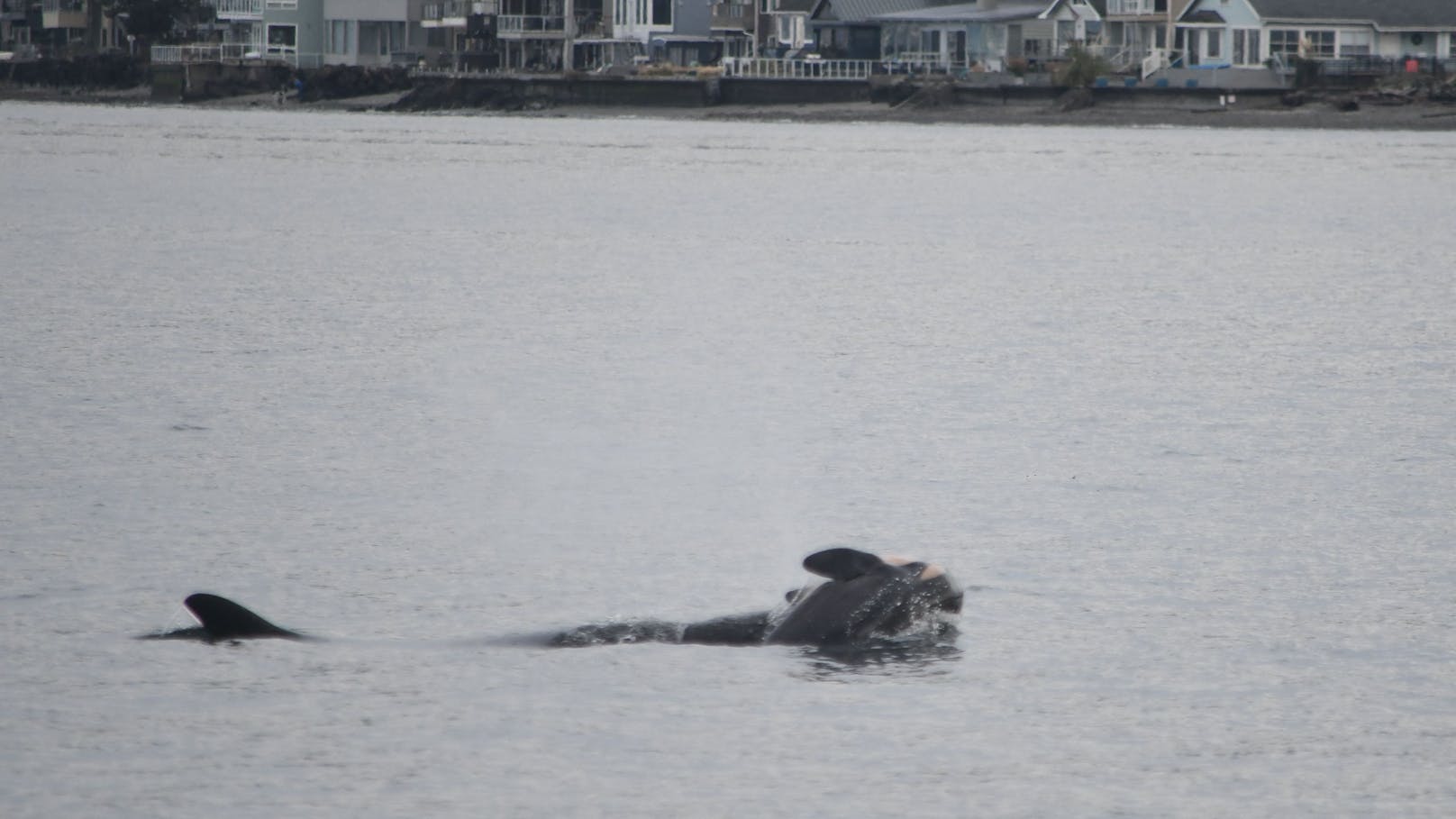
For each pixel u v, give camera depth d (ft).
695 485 202.80
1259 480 204.64
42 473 202.18
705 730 120.06
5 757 114.32
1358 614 149.69
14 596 151.43
